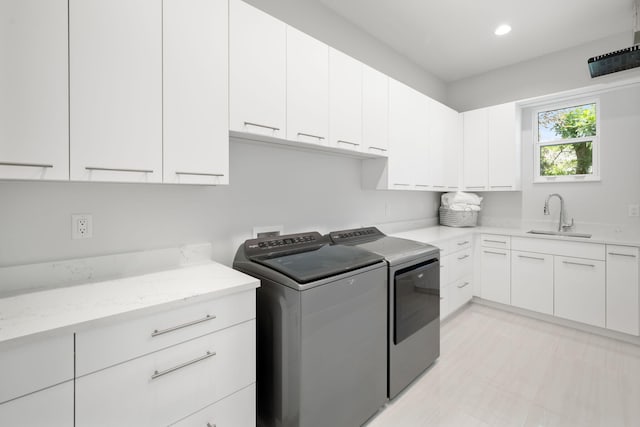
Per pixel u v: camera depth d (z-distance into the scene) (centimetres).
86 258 134
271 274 142
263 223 196
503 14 241
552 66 306
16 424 81
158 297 111
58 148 99
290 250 180
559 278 269
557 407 170
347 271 149
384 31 267
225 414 123
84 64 103
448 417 164
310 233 200
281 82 161
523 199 332
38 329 84
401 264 180
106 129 108
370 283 161
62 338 87
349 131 203
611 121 277
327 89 187
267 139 168
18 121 92
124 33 111
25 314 95
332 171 239
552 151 315
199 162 131
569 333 260
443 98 378
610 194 279
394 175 248
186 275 141
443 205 359
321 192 231
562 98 299
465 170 345
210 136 134
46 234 126
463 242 302
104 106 107
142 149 116
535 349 234
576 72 291
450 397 180
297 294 129
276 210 203
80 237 134
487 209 360
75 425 90
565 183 304
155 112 119
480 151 333
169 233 158
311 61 177
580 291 259
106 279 134
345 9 236
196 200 167
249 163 188
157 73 119
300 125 171
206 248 171
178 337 110
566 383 192
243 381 129
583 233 281
